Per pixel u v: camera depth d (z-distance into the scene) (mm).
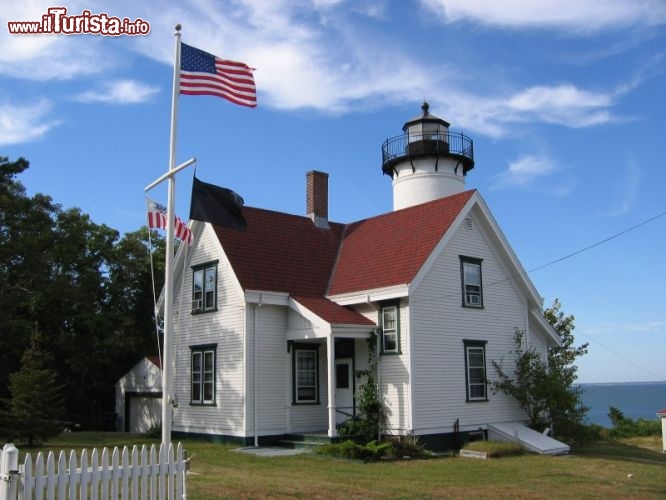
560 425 24594
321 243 27141
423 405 21609
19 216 32688
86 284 35531
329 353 21391
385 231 26141
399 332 22047
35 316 33281
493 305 24797
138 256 37969
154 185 14719
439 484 14422
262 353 22859
